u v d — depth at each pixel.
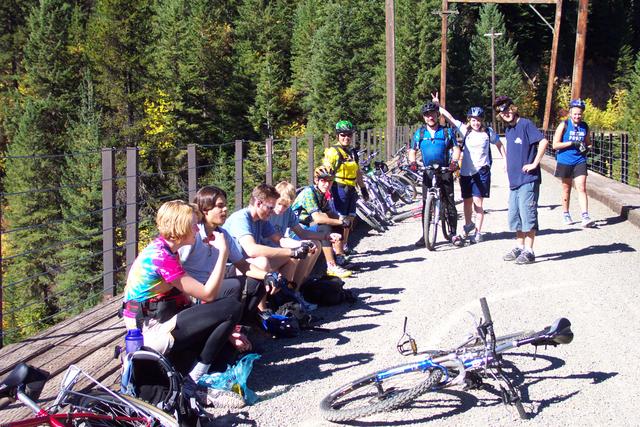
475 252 9.34
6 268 41.22
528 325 6.04
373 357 5.38
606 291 7.11
